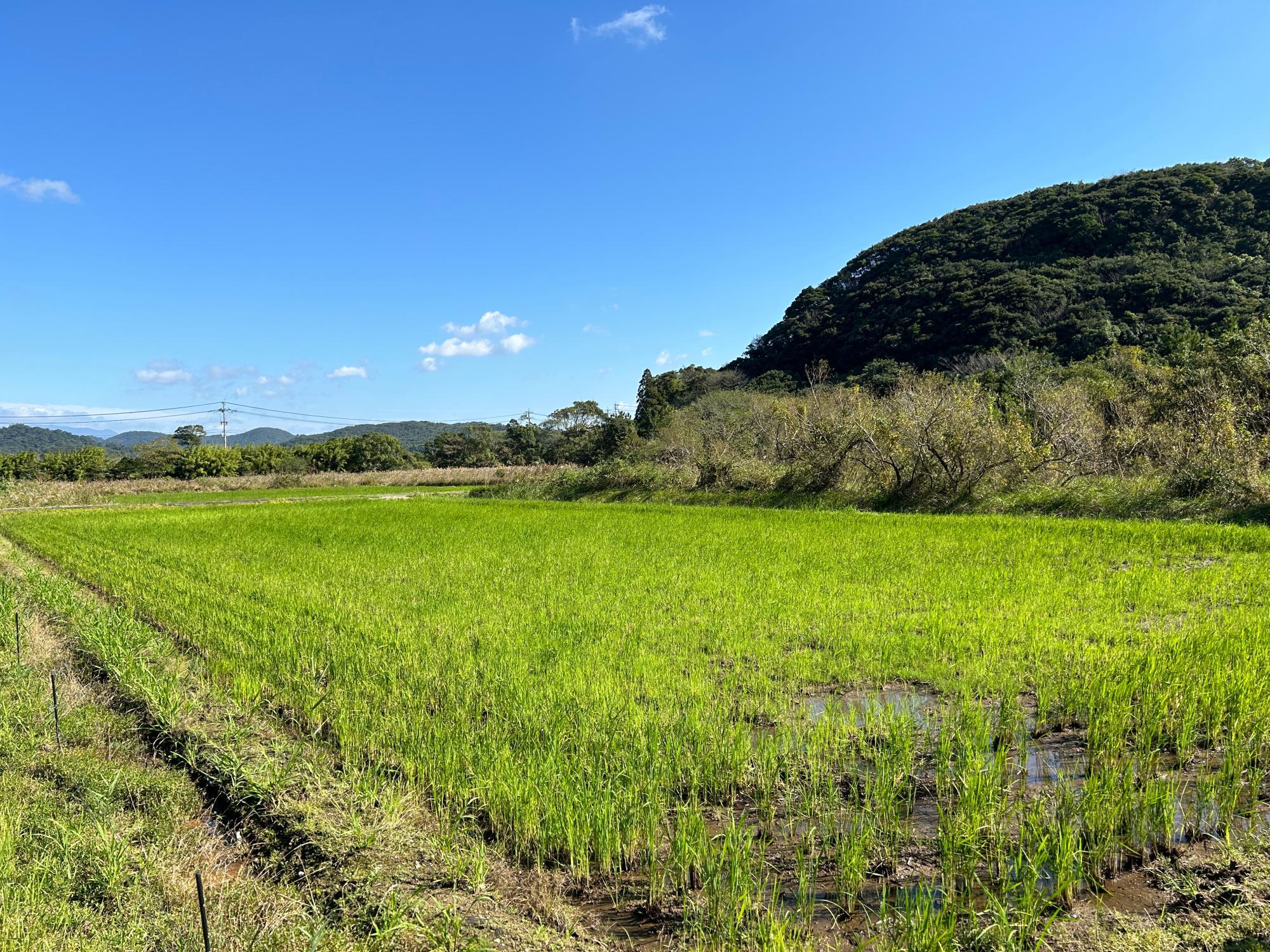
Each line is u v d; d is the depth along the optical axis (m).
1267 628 6.65
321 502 33.03
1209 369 17.95
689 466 28.86
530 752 4.73
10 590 10.25
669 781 4.48
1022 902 3.21
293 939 3.13
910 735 4.79
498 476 51.94
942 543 12.69
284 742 5.25
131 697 6.16
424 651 7.10
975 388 22.16
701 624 7.95
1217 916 3.25
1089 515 15.57
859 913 3.43
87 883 3.54
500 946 3.19
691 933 3.32
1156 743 4.92
